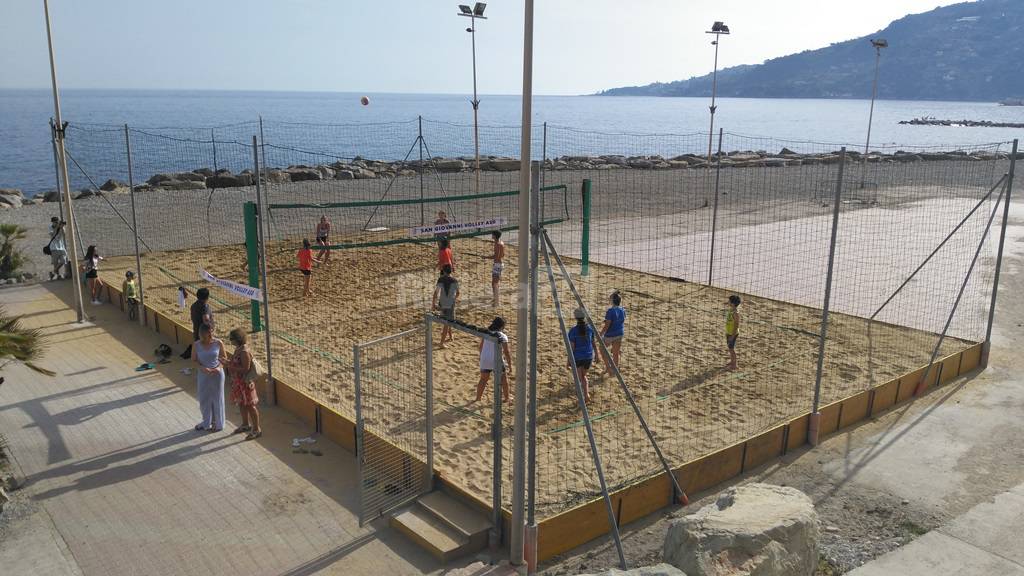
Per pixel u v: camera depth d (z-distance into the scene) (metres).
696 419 9.59
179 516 7.53
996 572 6.80
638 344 12.45
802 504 6.83
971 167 43.88
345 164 40.50
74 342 12.91
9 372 11.39
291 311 14.42
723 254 20.17
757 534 6.11
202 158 54.50
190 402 10.42
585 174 39.28
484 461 8.33
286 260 18.77
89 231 23.05
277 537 7.18
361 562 6.81
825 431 9.68
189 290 15.86
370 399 10.05
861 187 34.22
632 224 24.75
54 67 13.34
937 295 16.34
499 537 7.11
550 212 26.88
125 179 44.97
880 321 13.79
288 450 9.03
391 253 19.69
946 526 7.55
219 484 8.19
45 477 8.29
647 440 8.98
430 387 7.60
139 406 10.25
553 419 9.52
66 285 16.73
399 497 7.72
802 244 21.61
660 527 7.54
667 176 39.06
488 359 9.73
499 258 14.52
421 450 8.49
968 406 10.61
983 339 13.37
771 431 8.91
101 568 6.67
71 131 66.88
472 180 35.00
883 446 9.36
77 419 9.80
